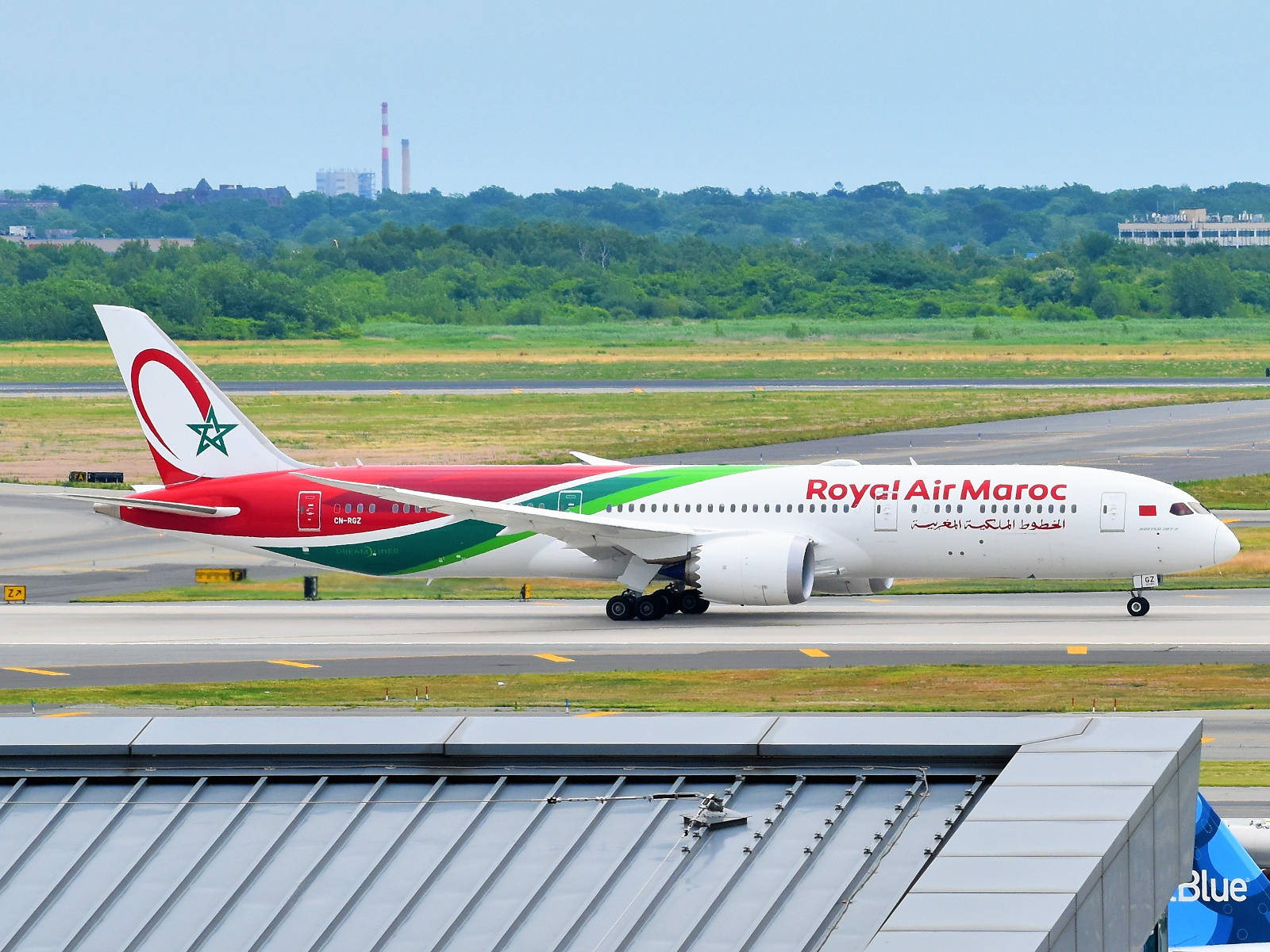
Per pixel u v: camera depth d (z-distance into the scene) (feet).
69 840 209.77
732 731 216.95
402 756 220.02
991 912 156.35
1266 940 276.41
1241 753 492.95
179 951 189.16
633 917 186.09
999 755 205.26
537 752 217.15
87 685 633.61
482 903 192.34
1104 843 167.84
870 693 601.62
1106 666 642.22
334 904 194.29
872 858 192.54
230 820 210.59
